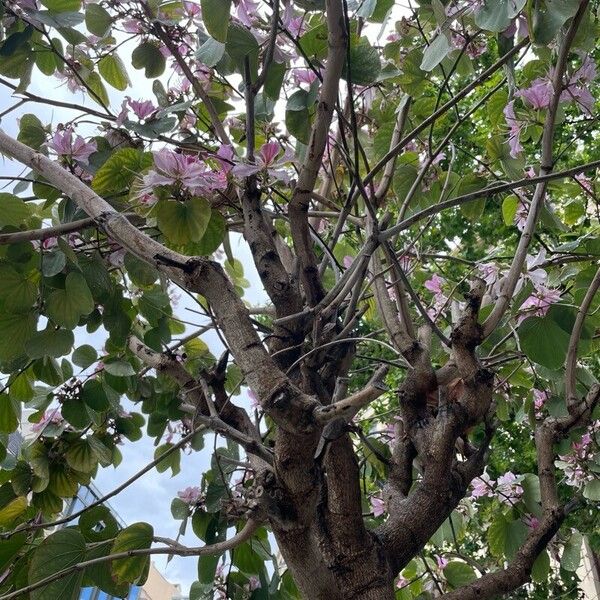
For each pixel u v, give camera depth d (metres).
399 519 2.16
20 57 2.51
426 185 3.15
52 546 2.19
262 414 2.16
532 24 1.88
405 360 2.47
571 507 2.57
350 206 2.29
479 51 2.86
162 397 3.28
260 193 2.08
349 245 3.86
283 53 2.19
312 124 2.31
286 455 1.61
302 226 2.09
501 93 3.02
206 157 2.25
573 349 2.46
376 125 3.17
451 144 2.98
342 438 2.06
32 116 2.81
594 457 3.36
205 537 2.72
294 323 2.13
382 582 2.00
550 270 3.16
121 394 3.04
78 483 3.10
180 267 1.70
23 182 2.78
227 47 2.06
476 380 2.20
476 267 3.06
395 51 2.94
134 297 3.40
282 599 2.82
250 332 1.64
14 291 2.38
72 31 2.58
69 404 2.93
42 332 2.43
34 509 3.06
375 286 2.67
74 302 2.38
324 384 2.22
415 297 2.23
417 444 2.34
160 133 2.51
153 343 3.14
